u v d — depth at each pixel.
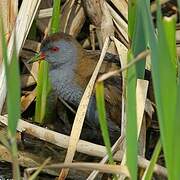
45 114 9.65
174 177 5.54
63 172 8.14
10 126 5.50
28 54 9.91
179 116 5.18
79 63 9.62
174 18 5.21
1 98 8.73
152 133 9.27
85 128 9.91
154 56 5.41
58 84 9.77
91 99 9.18
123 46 9.23
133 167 5.82
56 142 8.66
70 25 10.08
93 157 8.81
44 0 9.95
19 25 8.75
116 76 9.39
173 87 5.21
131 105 5.74
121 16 9.81
